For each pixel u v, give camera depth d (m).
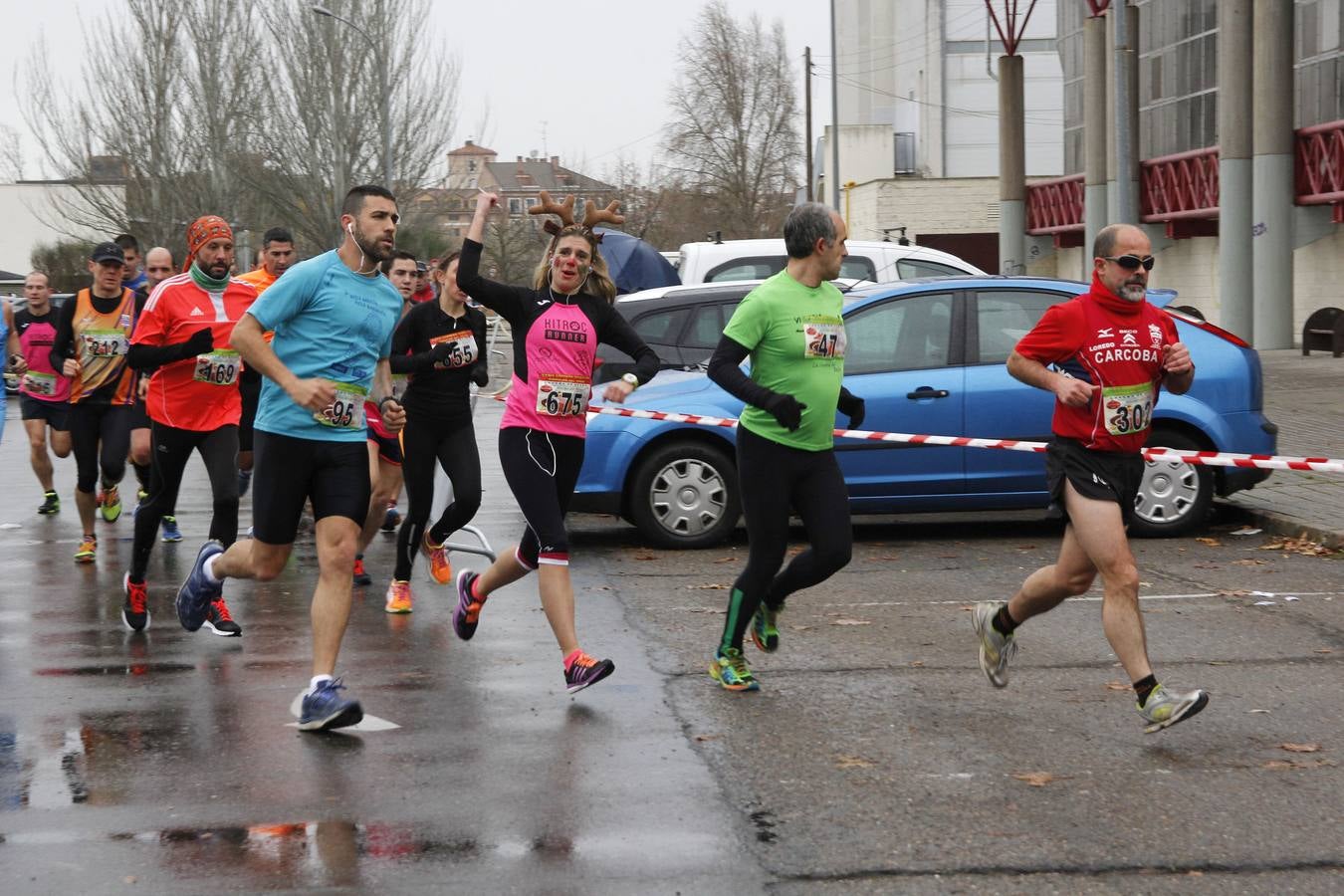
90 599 10.09
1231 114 34.25
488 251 74.12
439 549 10.37
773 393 6.87
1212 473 11.92
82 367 11.69
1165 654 8.04
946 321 11.91
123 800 5.73
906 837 5.28
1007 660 7.14
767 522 7.27
